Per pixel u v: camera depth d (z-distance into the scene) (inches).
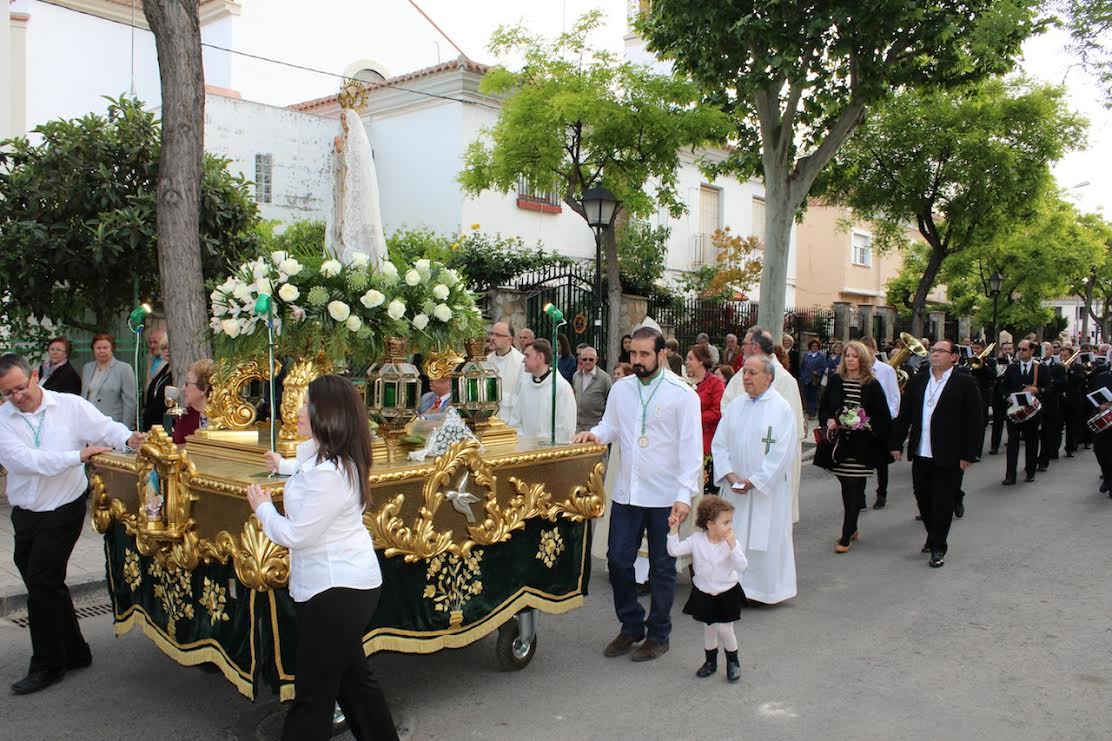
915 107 762.8
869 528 349.7
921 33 452.4
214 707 174.1
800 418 311.0
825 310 1031.0
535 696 181.3
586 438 205.3
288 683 141.4
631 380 209.2
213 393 190.4
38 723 166.7
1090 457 565.6
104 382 328.2
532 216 753.0
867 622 232.1
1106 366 556.4
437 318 187.3
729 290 817.5
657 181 809.5
